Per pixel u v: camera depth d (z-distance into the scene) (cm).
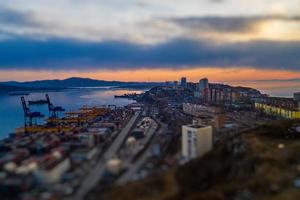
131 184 19875
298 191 18300
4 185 19225
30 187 19625
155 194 19050
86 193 18962
